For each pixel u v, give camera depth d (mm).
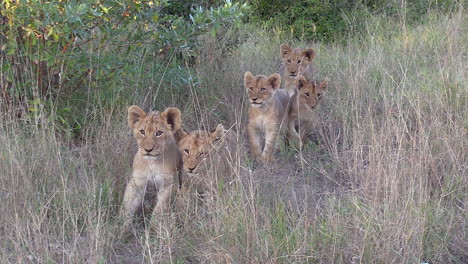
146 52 12367
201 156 9695
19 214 8781
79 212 8812
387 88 13359
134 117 9820
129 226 9312
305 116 13156
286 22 20125
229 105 13234
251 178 9109
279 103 12875
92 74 11719
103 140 10516
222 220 8531
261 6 20500
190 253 8586
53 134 10148
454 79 13539
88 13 10625
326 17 20203
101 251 8086
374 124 11438
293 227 8891
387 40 17922
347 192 10227
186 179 9914
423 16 20328
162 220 8992
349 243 8430
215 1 15391
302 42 18562
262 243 8234
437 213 9164
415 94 12609
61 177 9039
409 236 8383
